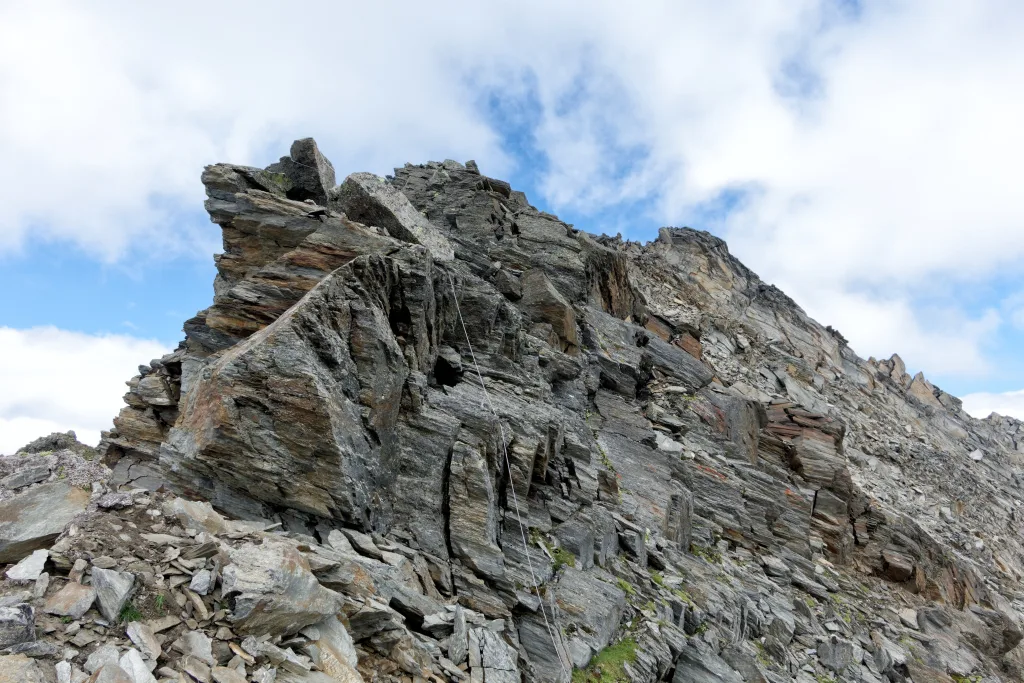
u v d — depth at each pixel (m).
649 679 15.80
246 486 13.33
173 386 17.34
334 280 14.91
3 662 7.11
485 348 22.03
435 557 14.75
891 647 25.55
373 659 10.95
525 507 18.14
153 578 9.24
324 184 24.56
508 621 14.47
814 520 33.75
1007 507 64.38
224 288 18.89
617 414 30.02
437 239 25.67
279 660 8.85
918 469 58.25
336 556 12.01
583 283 33.34
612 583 18.28
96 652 7.77
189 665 8.02
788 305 80.19
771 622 23.11
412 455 16.14
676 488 26.77
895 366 95.38
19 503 10.34
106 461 16.62
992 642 32.16
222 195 19.45
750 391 43.75
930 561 35.91
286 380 13.07
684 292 67.31
